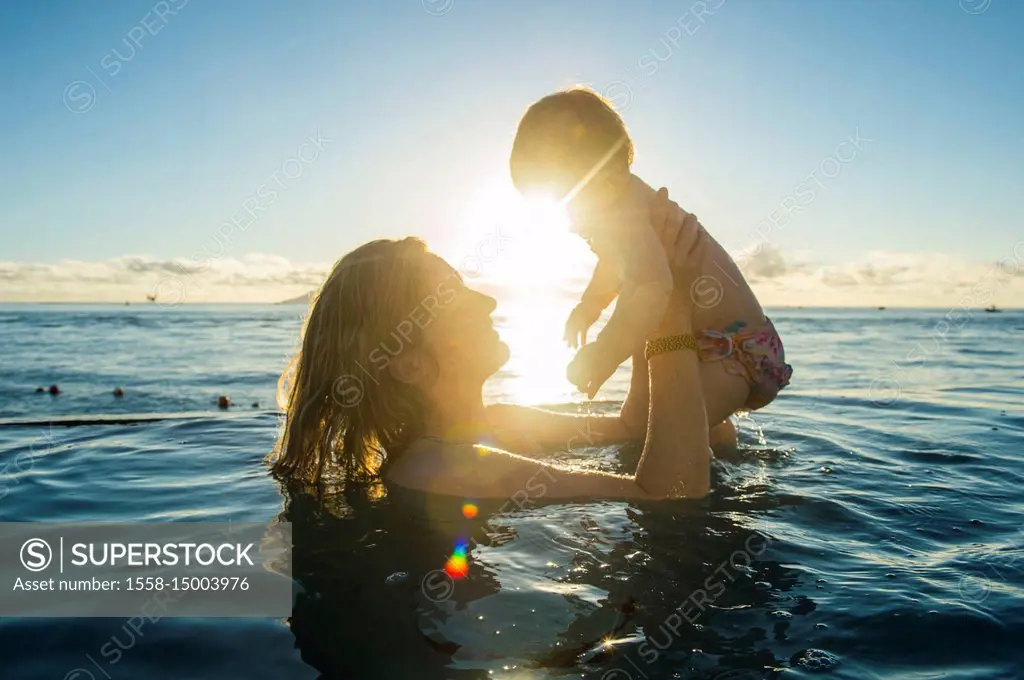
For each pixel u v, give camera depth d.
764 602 1.50
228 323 38.19
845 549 1.82
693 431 2.16
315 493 2.21
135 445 2.92
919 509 2.15
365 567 1.66
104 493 2.22
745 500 2.20
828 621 1.41
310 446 2.33
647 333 2.18
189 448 2.87
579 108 2.70
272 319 45.41
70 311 87.56
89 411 8.79
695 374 2.20
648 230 2.36
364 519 1.97
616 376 8.47
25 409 8.99
